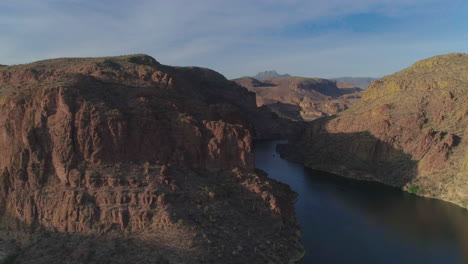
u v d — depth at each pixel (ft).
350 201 339.16
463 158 351.87
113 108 237.25
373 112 481.87
